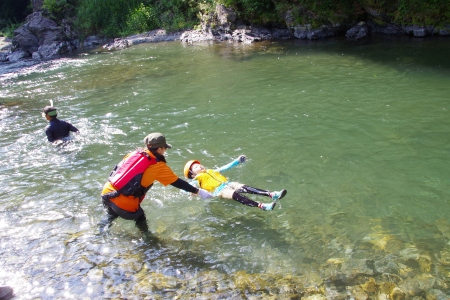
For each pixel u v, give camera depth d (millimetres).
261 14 16406
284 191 4242
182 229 4246
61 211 4688
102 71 13000
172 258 3791
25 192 5160
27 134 7309
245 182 5055
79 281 3529
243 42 15719
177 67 12320
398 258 3504
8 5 29062
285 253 3734
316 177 5043
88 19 21172
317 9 15000
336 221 4137
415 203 4328
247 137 6410
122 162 4211
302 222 4180
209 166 5516
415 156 5359
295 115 7195
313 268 3498
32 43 19625
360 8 14992
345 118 6871
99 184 5262
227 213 4480
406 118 6648
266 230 4109
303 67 10703
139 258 3818
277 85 9227
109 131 7125
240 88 9242
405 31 13938
